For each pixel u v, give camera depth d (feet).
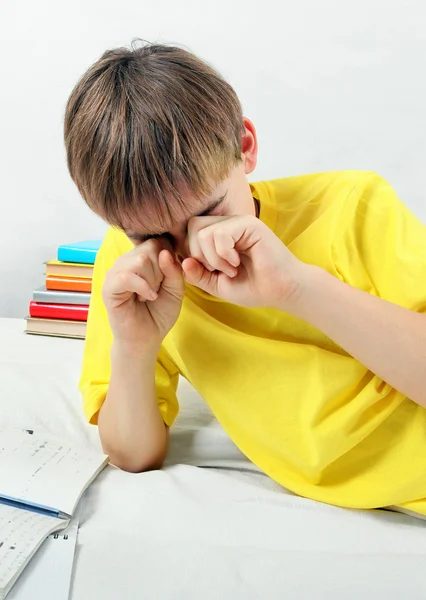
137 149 1.80
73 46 4.77
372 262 2.29
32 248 5.00
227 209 1.99
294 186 2.53
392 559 1.83
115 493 2.10
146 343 2.37
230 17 4.60
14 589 1.59
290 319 2.34
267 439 2.31
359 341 2.01
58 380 3.28
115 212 1.89
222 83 2.09
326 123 4.65
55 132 4.83
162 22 4.69
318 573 1.73
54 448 2.36
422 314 2.07
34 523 1.85
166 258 2.08
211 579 1.69
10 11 4.75
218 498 2.13
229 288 2.02
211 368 2.41
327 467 2.26
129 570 1.71
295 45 4.57
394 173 4.65
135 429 2.41
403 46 4.46
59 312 4.22
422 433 2.12
